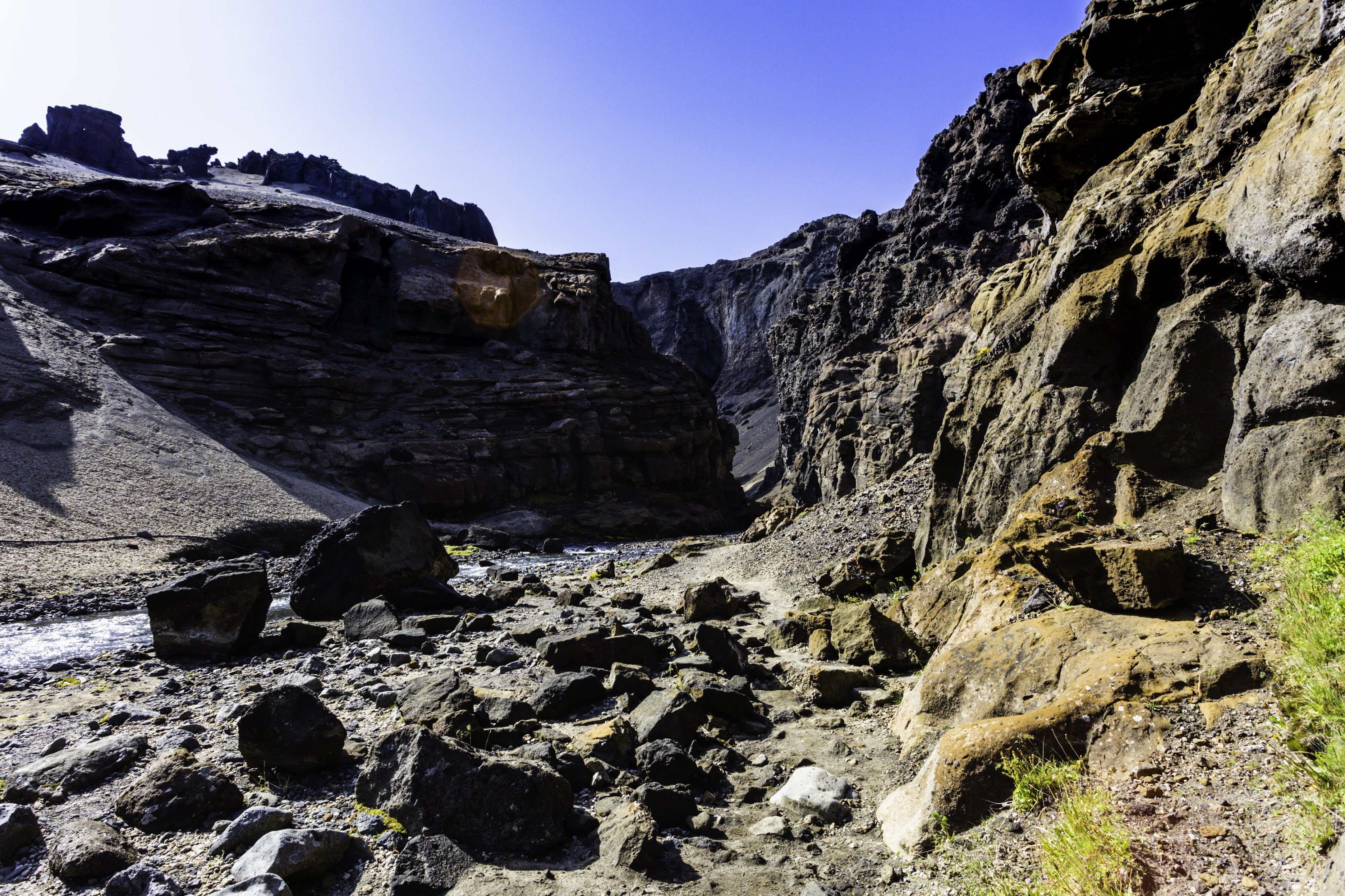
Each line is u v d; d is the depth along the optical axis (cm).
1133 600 591
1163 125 1185
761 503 8112
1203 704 454
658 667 977
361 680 922
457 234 14825
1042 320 1082
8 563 2117
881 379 6253
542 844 477
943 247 7744
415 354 5675
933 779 482
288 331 4884
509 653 1022
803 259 16525
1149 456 799
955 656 650
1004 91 8125
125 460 3106
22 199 4725
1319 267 615
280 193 11869
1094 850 365
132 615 1764
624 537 5150
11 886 436
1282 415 647
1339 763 339
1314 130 622
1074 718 478
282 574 2323
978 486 1091
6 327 3634
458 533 4216
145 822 505
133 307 4400
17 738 724
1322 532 532
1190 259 830
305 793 564
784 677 939
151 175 12144
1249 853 340
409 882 430
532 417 5566
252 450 4159
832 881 441
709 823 526
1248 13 1161
